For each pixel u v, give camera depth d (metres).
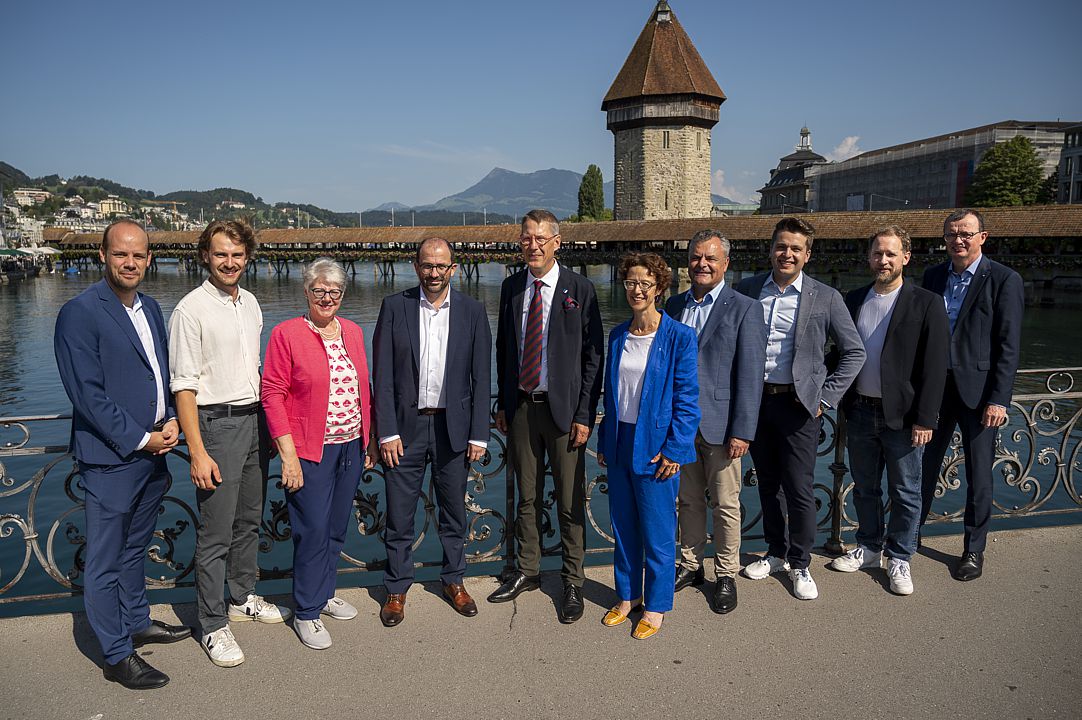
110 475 2.82
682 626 3.23
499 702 2.67
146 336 2.98
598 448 3.54
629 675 2.85
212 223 3.02
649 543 3.17
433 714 2.60
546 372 3.35
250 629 3.22
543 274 3.35
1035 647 3.02
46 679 2.81
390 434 3.28
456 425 3.33
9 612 6.11
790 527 3.54
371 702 2.67
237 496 3.11
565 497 3.34
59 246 77.81
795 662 2.94
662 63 44.81
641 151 45.81
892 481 3.56
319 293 3.07
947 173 66.88
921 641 3.08
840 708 2.63
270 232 68.12
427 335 3.33
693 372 3.17
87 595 2.75
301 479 3.07
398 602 3.29
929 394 3.44
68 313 2.73
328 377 3.12
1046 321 29.19
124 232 2.79
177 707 2.65
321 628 3.09
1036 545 3.97
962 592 3.51
